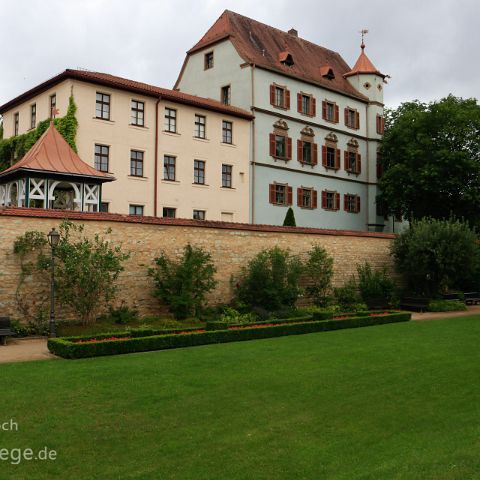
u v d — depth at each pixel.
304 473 7.22
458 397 10.84
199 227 23.78
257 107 42.22
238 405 10.00
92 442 8.10
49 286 19.12
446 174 44.97
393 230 54.09
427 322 23.27
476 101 47.62
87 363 13.17
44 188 25.36
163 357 14.12
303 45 51.75
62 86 32.84
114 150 33.97
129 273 21.55
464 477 7.06
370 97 52.25
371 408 10.07
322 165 47.47
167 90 37.94
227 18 45.59
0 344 16.53
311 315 24.14
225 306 23.92
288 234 27.33
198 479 6.98
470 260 29.17
